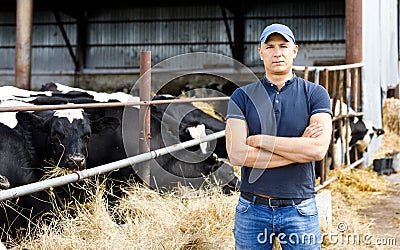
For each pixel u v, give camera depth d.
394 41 11.16
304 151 2.34
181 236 3.46
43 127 4.39
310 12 16.20
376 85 8.70
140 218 3.79
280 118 2.44
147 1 16.50
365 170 7.39
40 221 3.91
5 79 17.78
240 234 2.49
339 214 5.02
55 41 17.62
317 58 16.19
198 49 17.00
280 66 2.42
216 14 16.80
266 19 16.53
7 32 17.78
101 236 3.40
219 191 4.36
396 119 10.23
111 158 5.04
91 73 17.45
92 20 17.56
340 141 6.74
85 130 4.48
